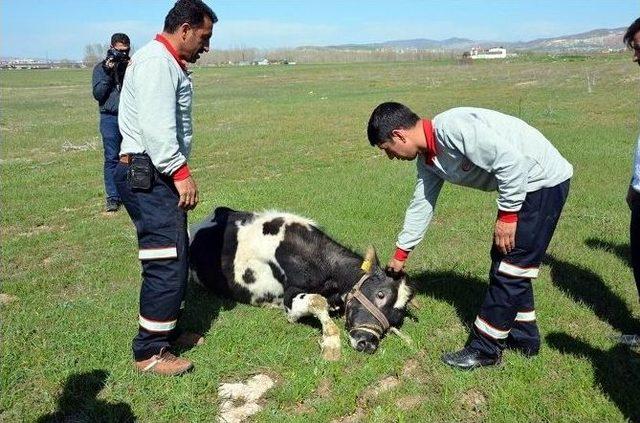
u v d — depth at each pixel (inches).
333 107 979.9
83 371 180.1
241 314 224.5
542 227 165.5
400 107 169.6
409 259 269.7
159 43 166.9
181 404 165.8
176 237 171.5
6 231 325.7
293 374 179.3
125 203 174.2
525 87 1268.5
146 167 166.4
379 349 193.0
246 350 194.9
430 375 180.4
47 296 235.9
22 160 544.1
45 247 294.5
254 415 163.9
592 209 346.6
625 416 158.4
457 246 288.7
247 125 767.7
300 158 530.9
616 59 2315.5
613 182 409.1
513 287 172.1
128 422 161.3
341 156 544.1
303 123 778.2
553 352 189.0
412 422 159.5
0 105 1169.4
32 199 388.5
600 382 172.4
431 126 168.9
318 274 216.7
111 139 354.3
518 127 165.3
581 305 223.0
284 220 227.6
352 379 176.6
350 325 194.9
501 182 158.4
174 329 194.1
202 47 172.1
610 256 272.2
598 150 516.4
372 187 401.7
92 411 162.6
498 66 2283.5
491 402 165.6
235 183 430.6
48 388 172.6
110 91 348.5
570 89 1159.0
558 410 161.8
